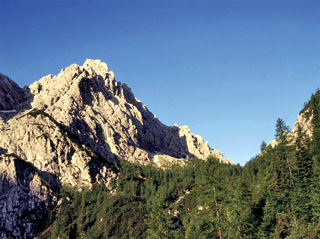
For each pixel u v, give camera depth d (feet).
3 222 547.90
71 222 573.33
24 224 561.43
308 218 296.30
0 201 570.46
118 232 515.50
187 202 588.50
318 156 373.81
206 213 290.56
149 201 608.60
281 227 273.75
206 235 272.10
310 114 550.77
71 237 530.68
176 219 503.61
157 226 335.26
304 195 316.81
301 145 391.04
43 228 573.74
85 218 576.61
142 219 536.42
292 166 360.69
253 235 273.33
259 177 462.19
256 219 286.87
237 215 274.57
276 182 346.54
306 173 342.44
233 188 312.09
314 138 434.30
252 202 302.45
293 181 345.10
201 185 296.10
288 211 306.35
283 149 398.01
